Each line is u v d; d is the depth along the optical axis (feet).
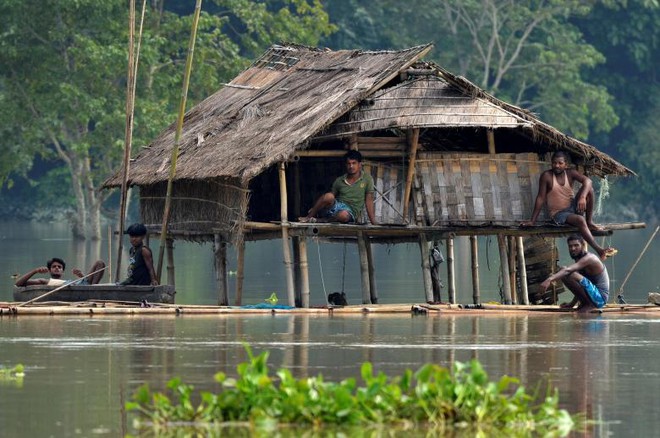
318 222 204.95
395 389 110.83
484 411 110.11
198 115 250.57
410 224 210.18
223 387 123.85
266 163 197.36
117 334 162.71
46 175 607.37
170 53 470.39
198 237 228.63
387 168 210.18
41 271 199.00
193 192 225.56
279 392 110.73
